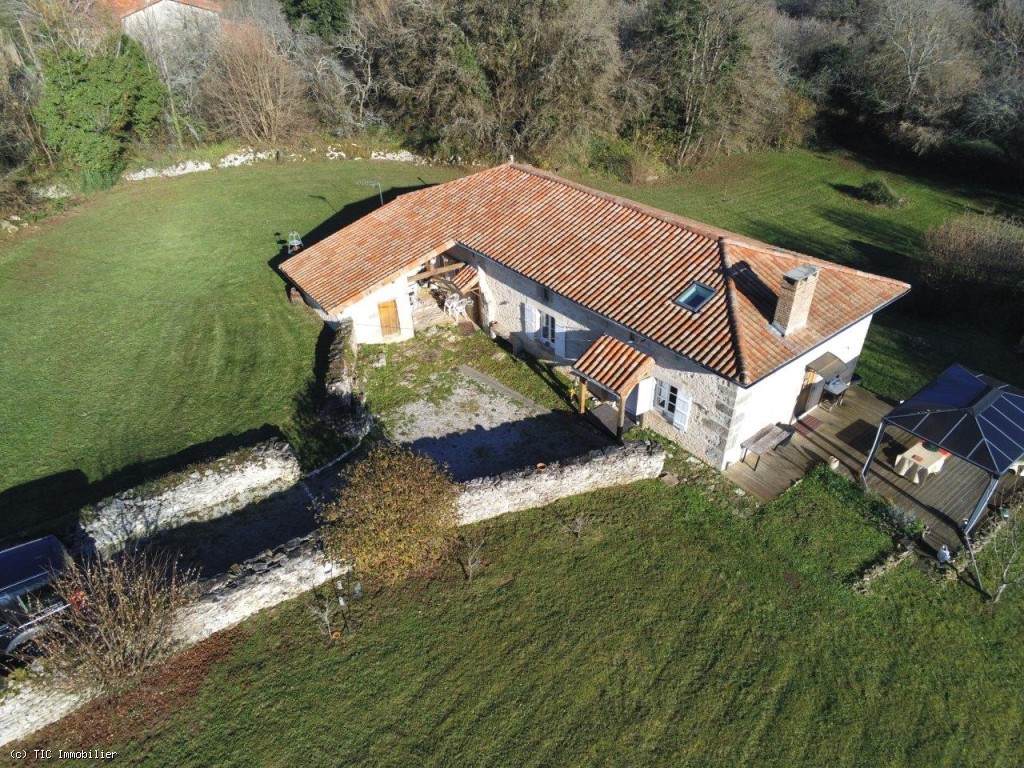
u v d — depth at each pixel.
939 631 17.03
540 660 16.28
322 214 37.97
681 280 21.86
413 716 15.15
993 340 29.77
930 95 53.50
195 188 40.78
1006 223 34.38
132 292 29.86
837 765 14.55
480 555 18.80
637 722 15.15
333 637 16.64
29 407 22.98
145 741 14.55
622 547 19.05
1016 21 55.97
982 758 14.74
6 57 38.41
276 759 14.32
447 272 28.66
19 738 14.38
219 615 16.45
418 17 45.41
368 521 16.98
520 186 28.64
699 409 20.83
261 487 20.27
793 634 16.91
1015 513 19.97
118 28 42.84
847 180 52.31
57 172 38.41
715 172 53.41
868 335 29.55
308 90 48.97
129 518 18.42
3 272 31.09
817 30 60.91
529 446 22.30
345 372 23.58
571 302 23.17
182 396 23.64
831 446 22.17
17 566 15.85
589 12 46.22
